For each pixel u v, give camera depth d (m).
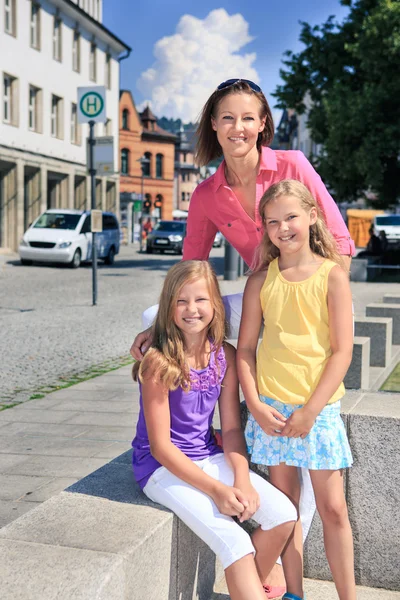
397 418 3.02
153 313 3.43
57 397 6.75
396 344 9.45
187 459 2.63
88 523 2.40
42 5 35.00
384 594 3.10
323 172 24.97
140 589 2.28
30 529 2.34
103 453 5.04
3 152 31.81
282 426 2.67
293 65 25.94
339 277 2.70
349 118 23.20
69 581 2.00
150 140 71.94
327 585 3.22
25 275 21.86
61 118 37.88
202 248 3.73
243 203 3.39
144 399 2.69
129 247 48.97
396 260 23.98
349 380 6.34
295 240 2.74
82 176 41.06
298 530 2.88
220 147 3.42
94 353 9.09
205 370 2.77
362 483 3.11
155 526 2.39
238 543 2.49
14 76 32.72
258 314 2.87
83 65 40.22
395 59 22.66
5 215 33.34
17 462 4.84
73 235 25.45
